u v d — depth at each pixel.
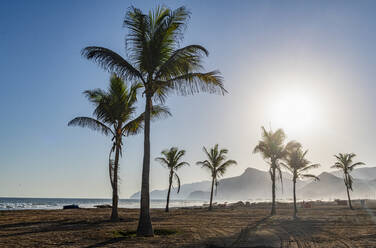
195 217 22.02
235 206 53.88
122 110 17.19
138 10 11.41
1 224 15.40
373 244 9.31
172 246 8.75
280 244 9.36
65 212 27.06
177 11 11.59
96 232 11.91
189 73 11.71
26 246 8.80
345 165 38.25
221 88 11.80
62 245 8.92
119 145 17.30
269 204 56.91
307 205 43.00
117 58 11.37
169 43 12.00
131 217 20.14
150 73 11.91
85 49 11.20
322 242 9.77
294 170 25.59
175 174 32.41
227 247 8.76
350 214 25.92
